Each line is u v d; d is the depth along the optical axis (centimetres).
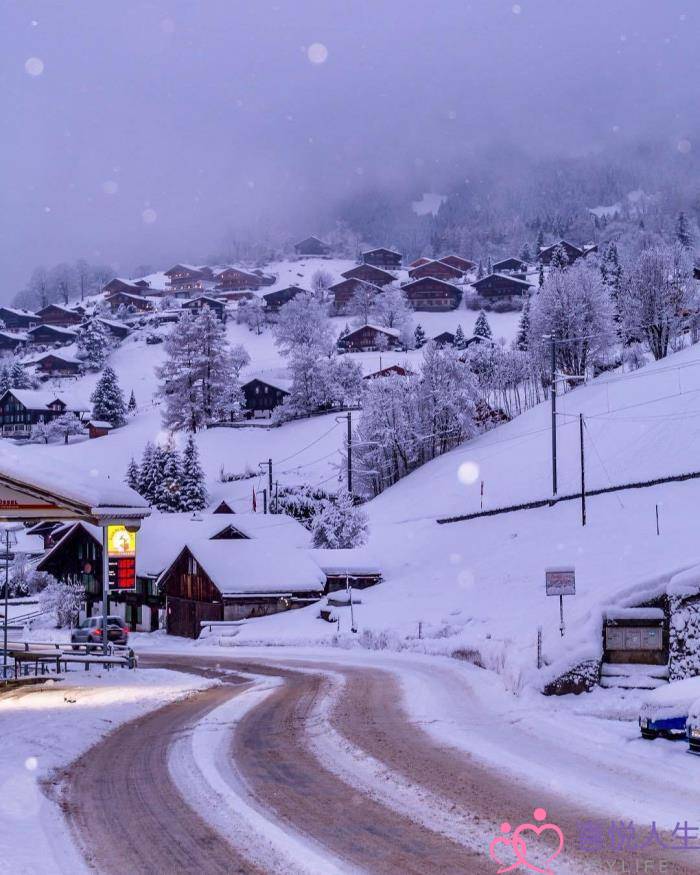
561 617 2431
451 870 933
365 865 947
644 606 2319
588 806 1181
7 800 1199
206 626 5941
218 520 7425
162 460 10975
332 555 6469
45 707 2209
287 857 976
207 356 14488
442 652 3756
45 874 916
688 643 2167
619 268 16475
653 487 5950
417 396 9638
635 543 4969
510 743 1628
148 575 6838
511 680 2406
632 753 1537
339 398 13512
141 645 5962
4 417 16700
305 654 4266
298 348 13600
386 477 9506
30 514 2606
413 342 19212
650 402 7581
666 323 9494
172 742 1686
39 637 5622
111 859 981
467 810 1163
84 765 1491
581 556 5078
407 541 7031
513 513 6612
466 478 7444
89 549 7419
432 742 1636
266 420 14300
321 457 11500
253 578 6091
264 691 2562
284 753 1548
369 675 3025
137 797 1259
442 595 5319
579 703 2130
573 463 7069
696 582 2184
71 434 15962
